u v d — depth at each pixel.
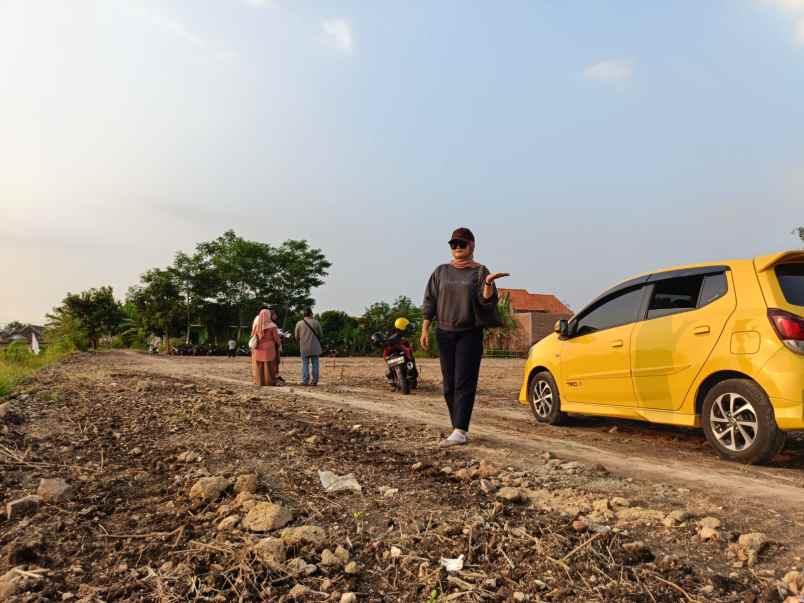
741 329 4.65
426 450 4.77
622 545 2.62
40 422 5.64
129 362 23.16
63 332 47.88
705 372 4.89
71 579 2.27
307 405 7.55
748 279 4.79
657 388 5.39
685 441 5.65
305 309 12.20
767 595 2.16
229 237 64.19
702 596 2.17
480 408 8.47
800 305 4.49
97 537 2.69
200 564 2.38
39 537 2.64
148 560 2.44
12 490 3.36
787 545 2.69
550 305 72.31
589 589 2.22
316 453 4.41
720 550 2.63
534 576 2.33
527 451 4.87
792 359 4.29
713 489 3.71
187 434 5.04
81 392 8.31
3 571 2.36
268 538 2.55
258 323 11.41
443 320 5.12
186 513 3.01
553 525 2.88
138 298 54.88
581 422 6.91
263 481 3.60
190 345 46.59
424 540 2.69
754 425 4.49
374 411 7.29
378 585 2.27
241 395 8.38
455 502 3.27
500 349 47.41
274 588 2.22
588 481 3.85
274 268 64.88
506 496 3.35
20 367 14.49
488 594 2.17
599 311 6.34
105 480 3.59
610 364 5.93
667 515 3.08
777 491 3.68
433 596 2.16
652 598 2.15
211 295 59.16
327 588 2.22
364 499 3.32
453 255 5.23
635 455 4.90
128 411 6.34
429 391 11.31
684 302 5.33
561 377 6.63
